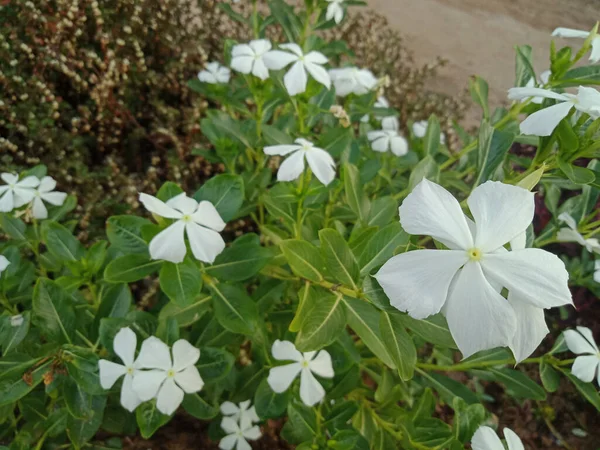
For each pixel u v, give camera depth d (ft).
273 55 1.02
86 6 1.57
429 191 0.50
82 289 1.13
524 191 0.50
